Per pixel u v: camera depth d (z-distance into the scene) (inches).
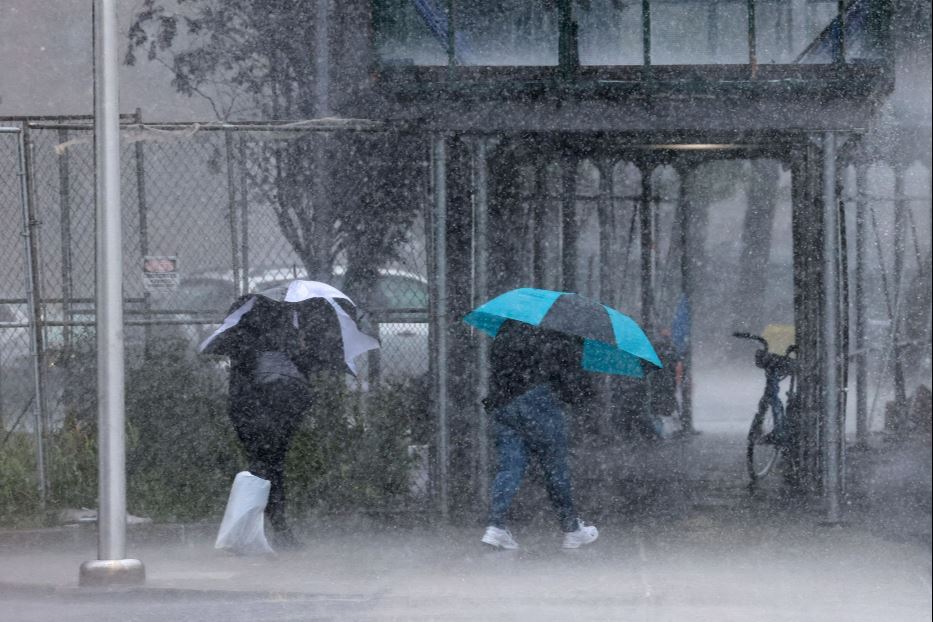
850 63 1519.4
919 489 1510.8
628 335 1206.9
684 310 2278.5
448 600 1011.9
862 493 1515.7
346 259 1558.8
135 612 972.6
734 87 1456.7
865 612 964.0
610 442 2187.5
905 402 1651.1
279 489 1215.6
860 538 1306.6
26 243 1379.2
